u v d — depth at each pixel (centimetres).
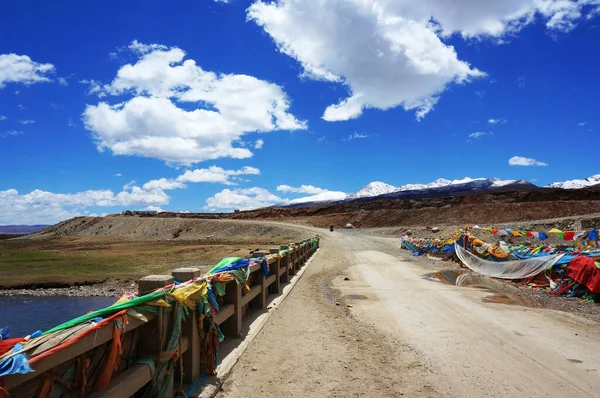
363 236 4831
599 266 1073
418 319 859
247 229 7981
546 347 657
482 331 758
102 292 2395
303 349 650
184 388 455
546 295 1145
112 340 327
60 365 287
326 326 799
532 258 1341
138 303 354
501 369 560
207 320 503
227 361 568
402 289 1245
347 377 536
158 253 3925
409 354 628
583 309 966
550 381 518
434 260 2102
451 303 1026
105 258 3750
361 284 1352
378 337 724
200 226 9331
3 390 228
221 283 574
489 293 1173
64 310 2025
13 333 1653
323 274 1617
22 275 2798
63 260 3712
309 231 6506
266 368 565
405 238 2909
